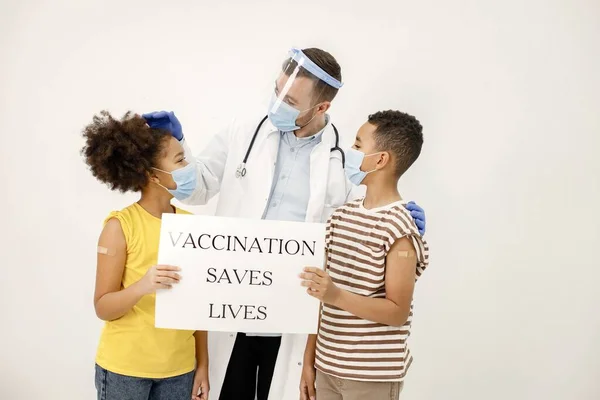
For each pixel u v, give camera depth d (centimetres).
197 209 211
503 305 219
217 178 176
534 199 215
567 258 218
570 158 214
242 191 168
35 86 202
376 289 143
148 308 145
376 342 141
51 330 210
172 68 205
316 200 166
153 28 203
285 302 141
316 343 157
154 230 147
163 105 206
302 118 159
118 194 208
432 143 212
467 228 216
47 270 208
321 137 172
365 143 146
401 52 208
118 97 204
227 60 206
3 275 206
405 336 146
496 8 209
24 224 206
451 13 208
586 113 213
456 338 220
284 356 168
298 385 171
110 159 141
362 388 141
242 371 170
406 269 138
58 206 206
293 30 206
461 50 209
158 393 150
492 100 211
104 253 142
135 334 144
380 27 207
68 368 212
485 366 221
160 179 147
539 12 209
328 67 155
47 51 201
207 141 208
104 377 145
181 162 149
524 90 212
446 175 213
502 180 214
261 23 205
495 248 217
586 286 219
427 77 209
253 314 141
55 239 207
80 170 206
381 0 206
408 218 142
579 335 221
